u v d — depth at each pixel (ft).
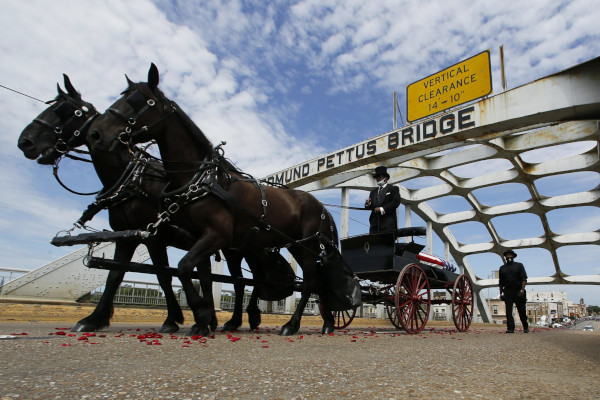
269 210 20.31
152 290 46.26
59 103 18.52
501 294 38.88
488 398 8.15
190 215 17.33
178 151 17.56
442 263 35.42
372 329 35.06
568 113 43.47
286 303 65.31
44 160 17.79
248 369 10.03
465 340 22.97
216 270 53.88
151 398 7.01
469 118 48.52
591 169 82.58
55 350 11.43
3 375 8.14
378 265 26.63
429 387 8.96
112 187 17.80
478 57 52.39
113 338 14.89
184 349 12.92
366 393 8.16
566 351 17.92
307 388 8.36
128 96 16.63
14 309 30.73
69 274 41.68
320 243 22.63
